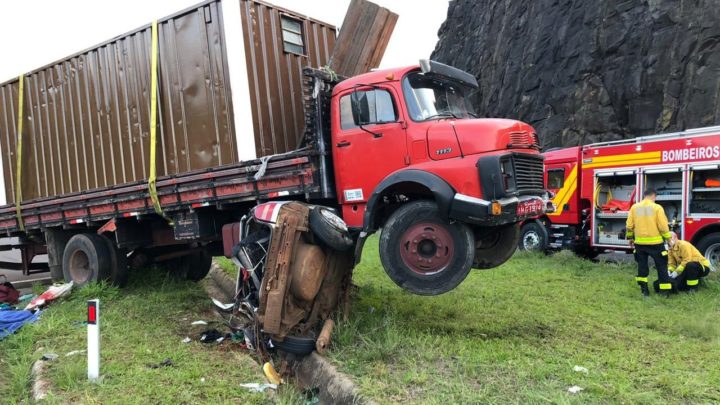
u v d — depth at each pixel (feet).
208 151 22.47
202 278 31.30
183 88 23.17
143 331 19.36
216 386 14.02
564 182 43.55
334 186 20.47
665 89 83.41
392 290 26.02
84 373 14.52
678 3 85.15
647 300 24.45
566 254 39.91
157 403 12.85
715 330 18.30
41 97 29.86
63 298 25.12
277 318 16.42
